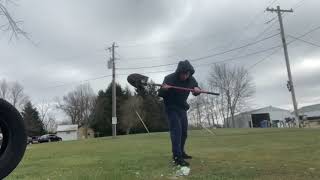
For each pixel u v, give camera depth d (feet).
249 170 23.84
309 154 30.94
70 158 36.14
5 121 14.98
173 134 25.95
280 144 41.01
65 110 334.85
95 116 282.15
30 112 308.40
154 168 25.63
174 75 26.20
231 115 236.22
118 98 257.14
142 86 26.35
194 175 22.79
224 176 22.26
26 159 38.73
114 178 22.44
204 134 77.30
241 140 50.29
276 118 275.39
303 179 21.17
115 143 61.05
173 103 26.13
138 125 246.27
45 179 24.21
